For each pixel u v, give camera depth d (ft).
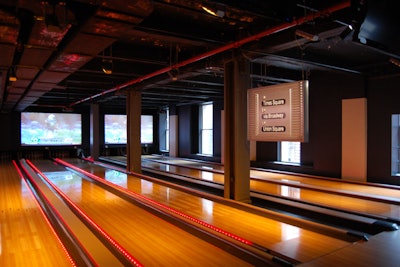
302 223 13.41
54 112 50.60
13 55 14.97
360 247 9.64
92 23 11.07
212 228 13.26
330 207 16.94
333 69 21.30
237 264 10.00
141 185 24.22
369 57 21.16
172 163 41.37
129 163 31.32
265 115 16.48
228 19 13.67
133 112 30.83
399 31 7.88
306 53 19.40
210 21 14.33
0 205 17.65
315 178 26.17
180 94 36.11
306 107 14.92
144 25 13.44
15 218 14.79
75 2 11.09
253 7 10.47
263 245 11.31
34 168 38.22
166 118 57.26
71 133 51.75
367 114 23.62
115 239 12.19
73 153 54.49
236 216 15.05
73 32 12.73
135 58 18.47
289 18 11.53
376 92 23.09
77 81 26.37
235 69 17.28
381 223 13.56
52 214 15.76
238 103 17.51
